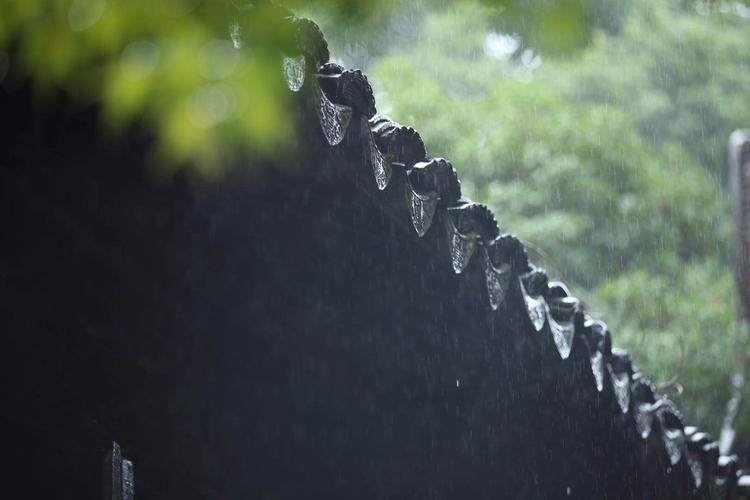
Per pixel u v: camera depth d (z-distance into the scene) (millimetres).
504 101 47469
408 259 12438
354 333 13055
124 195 9828
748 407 39438
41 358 9742
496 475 16641
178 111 4473
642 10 57219
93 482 10070
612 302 42156
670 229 46688
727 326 41031
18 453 9711
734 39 59500
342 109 10359
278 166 10273
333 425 13500
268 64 4566
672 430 20734
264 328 12094
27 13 4781
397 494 14891
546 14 5184
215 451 11953
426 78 47094
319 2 5297
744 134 42031
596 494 19219
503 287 13656
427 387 14359
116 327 10344
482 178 46312
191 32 4582
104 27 4621
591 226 46062
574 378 16219
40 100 8539
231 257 11234
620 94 57594
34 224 9367
